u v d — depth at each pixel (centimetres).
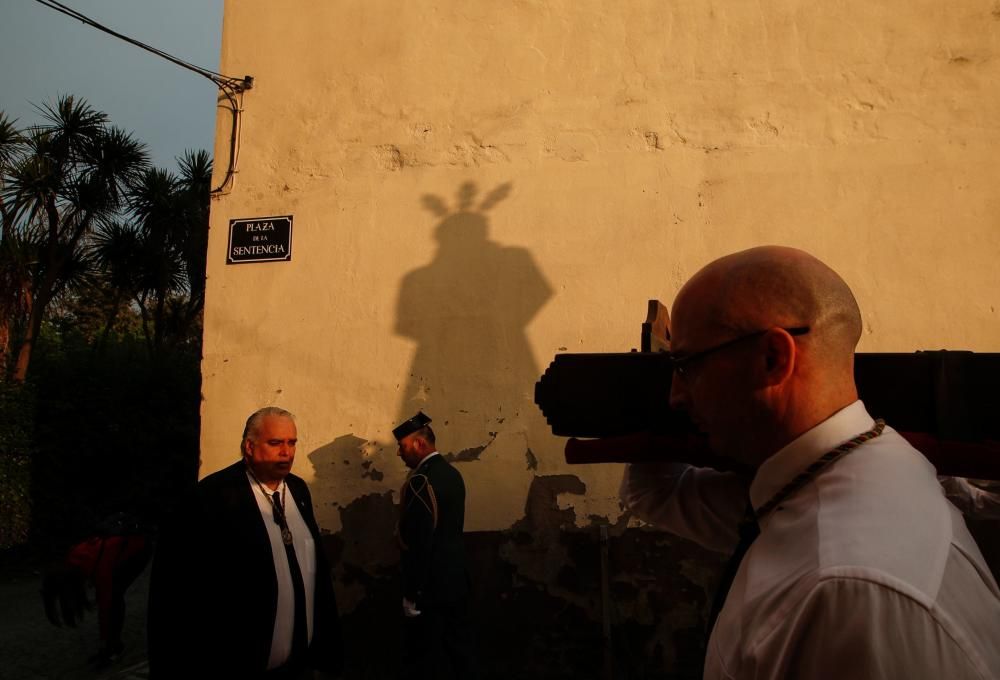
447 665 354
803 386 83
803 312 83
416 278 425
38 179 1209
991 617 68
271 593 260
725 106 407
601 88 421
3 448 899
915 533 69
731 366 86
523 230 418
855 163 391
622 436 115
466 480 402
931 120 388
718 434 91
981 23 389
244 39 461
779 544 78
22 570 892
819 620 67
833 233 388
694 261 399
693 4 417
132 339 1210
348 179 440
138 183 1415
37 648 580
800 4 407
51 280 1251
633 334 398
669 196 407
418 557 350
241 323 435
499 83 432
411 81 441
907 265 379
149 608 251
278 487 283
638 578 378
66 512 945
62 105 1291
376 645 397
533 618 384
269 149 450
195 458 1086
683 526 127
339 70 450
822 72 401
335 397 421
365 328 425
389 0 450
